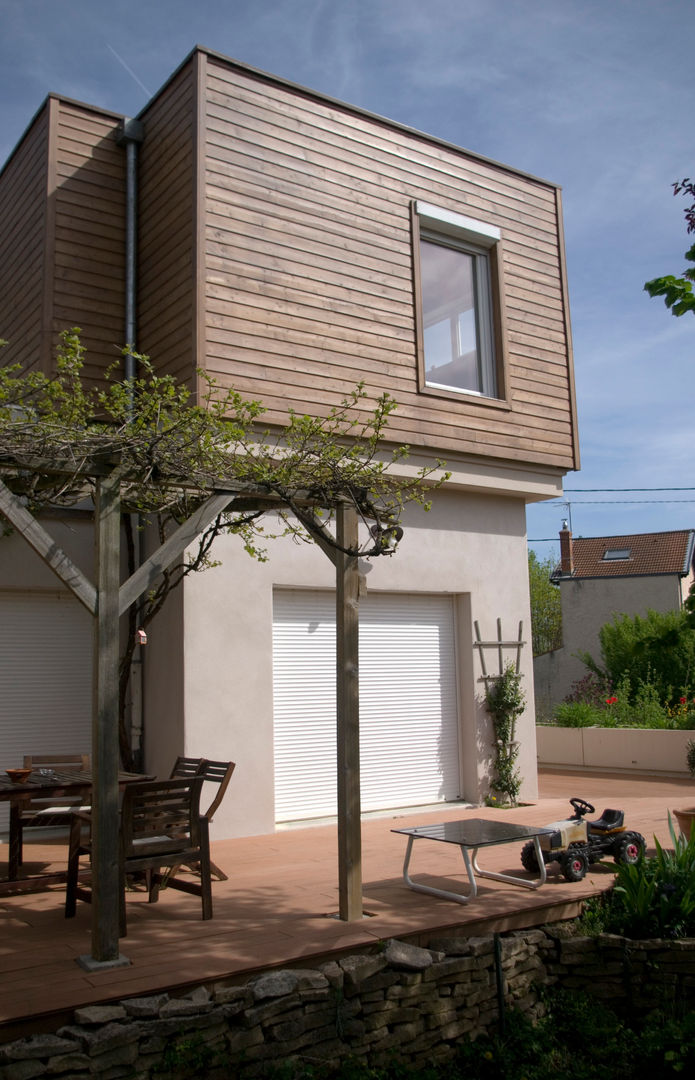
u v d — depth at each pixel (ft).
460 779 33.17
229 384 26.43
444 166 33.27
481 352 34.22
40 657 27.45
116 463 15.79
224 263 26.86
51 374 27.76
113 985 13.78
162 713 27.14
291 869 22.30
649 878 20.26
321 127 29.91
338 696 18.24
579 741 47.19
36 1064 12.19
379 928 17.01
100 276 29.35
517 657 34.68
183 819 17.47
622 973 18.65
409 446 30.76
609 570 96.99
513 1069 16.52
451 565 33.06
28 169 30.81
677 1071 16.56
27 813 23.20
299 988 14.74
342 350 29.30
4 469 16.98
